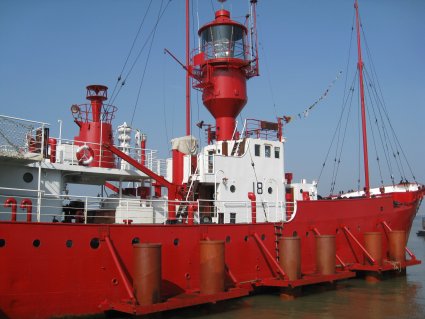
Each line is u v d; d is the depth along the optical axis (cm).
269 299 1658
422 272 2455
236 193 1894
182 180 1800
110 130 1842
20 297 1162
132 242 1375
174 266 1467
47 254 1212
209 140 2245
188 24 2228
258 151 2006
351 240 2106
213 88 2120
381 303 1616
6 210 1389
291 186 2283
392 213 2339
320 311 1485
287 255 1689
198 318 1379
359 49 2584
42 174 1478
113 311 1317
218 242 1456
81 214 1642
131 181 1930
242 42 2184
